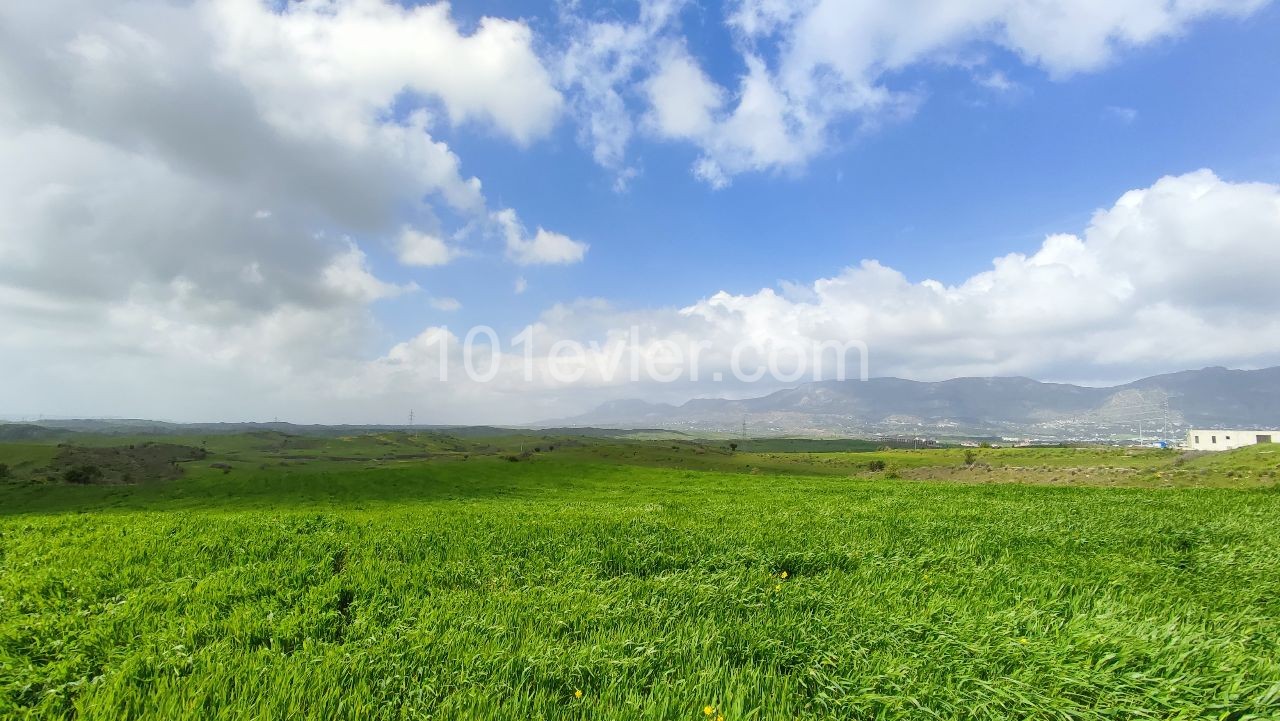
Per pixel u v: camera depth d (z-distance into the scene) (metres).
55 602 8.93
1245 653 5.74
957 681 5.38
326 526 17.48
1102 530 14.77
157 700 5.12
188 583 9.80
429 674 5.65
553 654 5.98
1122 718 4.80
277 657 6.06
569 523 17.00
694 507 23.59
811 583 9.37
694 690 5.28
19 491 48.88
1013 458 104.81
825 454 153.00
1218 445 128.88
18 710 5.16
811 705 5.23
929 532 14.74
